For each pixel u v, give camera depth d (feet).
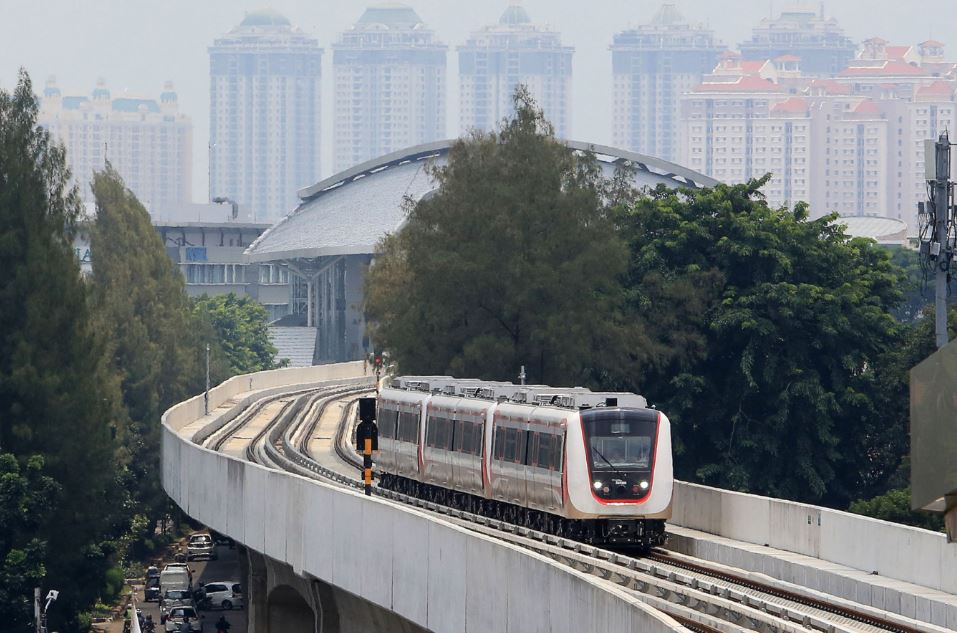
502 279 631.15
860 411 635.66
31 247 650.02
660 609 274.16
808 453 626.64
